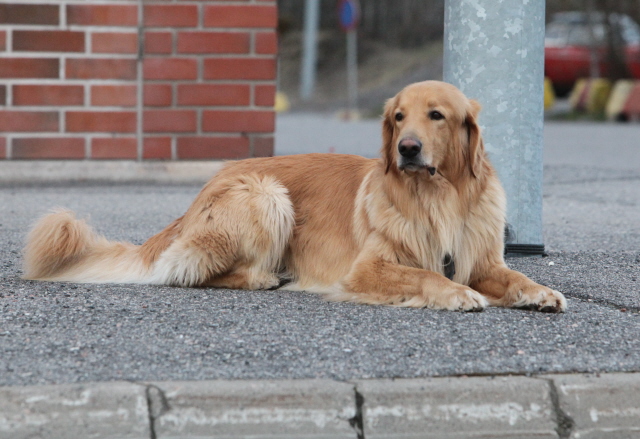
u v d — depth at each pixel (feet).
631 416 19.21
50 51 54.70
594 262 33.65
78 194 50.60
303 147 85.35
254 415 18.52
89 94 55.47
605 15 155.63
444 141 27.09
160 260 29.76
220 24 55.77
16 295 27.07
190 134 56.70
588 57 158.92
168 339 22.34
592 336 23.22
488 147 34.42
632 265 33.04
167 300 26.96
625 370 20.35
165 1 55.16
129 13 55.06
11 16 53.98
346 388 18.89
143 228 40.24
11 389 18.34
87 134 55.88
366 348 21.76
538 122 34.63
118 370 19.81
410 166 26.35
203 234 29.48
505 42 33.76
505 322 24.62
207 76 56.24
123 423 18.13
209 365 20.26
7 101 54.75
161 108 56.18
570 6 171.83
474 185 28.04
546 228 42.06
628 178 61.77
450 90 27.45
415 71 236.22
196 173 56.85
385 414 18.74
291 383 18.98
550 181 60.18
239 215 29.48
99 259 30.66
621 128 120.47
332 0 309.63
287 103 228.43
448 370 20.10
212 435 18.21
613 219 44.68
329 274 29.76
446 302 26.02
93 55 55.16
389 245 27.89
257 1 55.83
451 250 27.73
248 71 56.44
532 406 19.12
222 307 26.18
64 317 24.30
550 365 20.57
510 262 33.78
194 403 18.47
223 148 57.00
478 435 18.62
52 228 29.76
